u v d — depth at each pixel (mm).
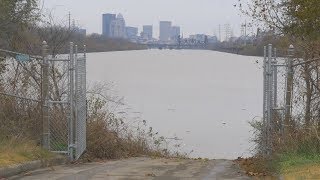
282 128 11094
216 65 119500
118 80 52500
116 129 17359
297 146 10508
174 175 9969
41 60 11664
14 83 11727
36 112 11641
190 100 39156
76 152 11516
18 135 11219
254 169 10664
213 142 21031
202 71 91188
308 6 13320
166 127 24734
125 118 22031
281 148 10734
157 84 55000
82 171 10094
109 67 82688
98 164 11547
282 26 15578
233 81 64750
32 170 9930
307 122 10891
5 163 9438
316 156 9906
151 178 9500
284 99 11648
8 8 15859
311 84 10984
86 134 13070
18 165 9500
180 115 29688
